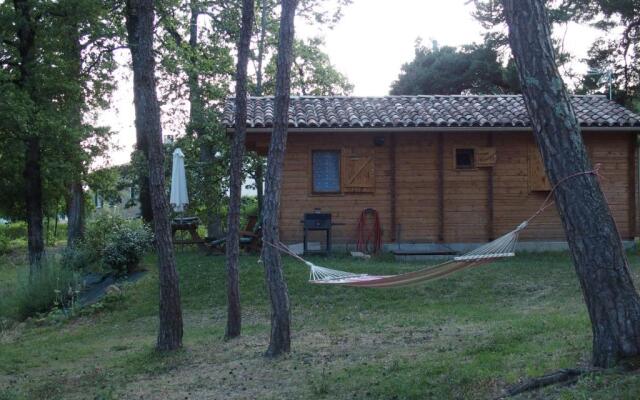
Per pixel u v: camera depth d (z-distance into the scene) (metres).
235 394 7.39
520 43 6.39
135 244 16.92
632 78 27.14
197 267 16.06
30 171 19.59
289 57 8.99
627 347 6.05
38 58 18.91
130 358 10.05
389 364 7.88
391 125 16.81
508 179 17.75
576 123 6.31
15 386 9.02
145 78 10.06
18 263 27.77
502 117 17.25
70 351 11.30
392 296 13.37
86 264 18.09
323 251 16.83
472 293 13.31
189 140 23.22
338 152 17.59
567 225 6.26
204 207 24.08
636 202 18.80
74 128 19.00
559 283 13.52
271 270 9.10
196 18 24.12
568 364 6.54
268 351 9.15
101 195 27.25
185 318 13.18
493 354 7.64
